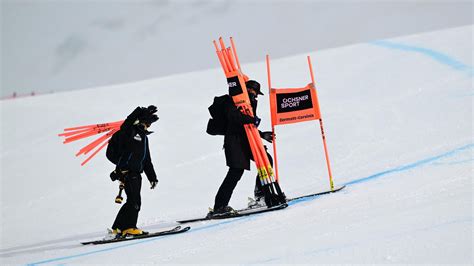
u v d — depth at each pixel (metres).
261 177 25.36
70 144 48.69
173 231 23.72
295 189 30.22
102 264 20.28
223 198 25.59
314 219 21.80
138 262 19.94
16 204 37.34
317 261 16.89
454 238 16.98
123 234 24.12
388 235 18.12
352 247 17.56
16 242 28.73
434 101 41.50
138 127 24.16
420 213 19.95
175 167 39.47
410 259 16.05
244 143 25.58
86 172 41.53
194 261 18.89
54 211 34.84
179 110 52.97
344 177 30.12
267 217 23.55
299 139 40.41
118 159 24.09
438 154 29.88
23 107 62.19
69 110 58.62
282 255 17.88
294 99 27.09
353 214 21.48
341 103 46.97
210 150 41.97
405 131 36.62
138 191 24.14
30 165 45.00
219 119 25.75
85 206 34.84
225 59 25.69
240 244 20.12
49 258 22.67
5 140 52.47
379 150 34.28
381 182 26.41
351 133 38.88
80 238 26.91
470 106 38.41
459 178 24.39
